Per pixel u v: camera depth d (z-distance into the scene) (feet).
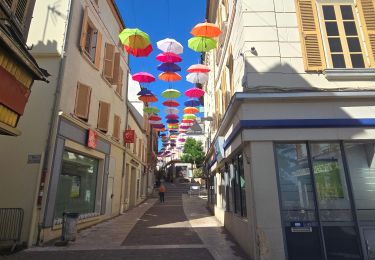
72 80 34.14
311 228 22.06
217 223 42.01
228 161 35.70
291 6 26.48
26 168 28.63
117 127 51.29
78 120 35.04
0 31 16.35
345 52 25.45
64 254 24.18
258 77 24.48
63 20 33.14
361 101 23.89
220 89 42.47
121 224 41.29
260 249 21.06
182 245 27.61
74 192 36.86
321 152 23.63
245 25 25.73
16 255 23.81
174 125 69.15
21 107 20.48
